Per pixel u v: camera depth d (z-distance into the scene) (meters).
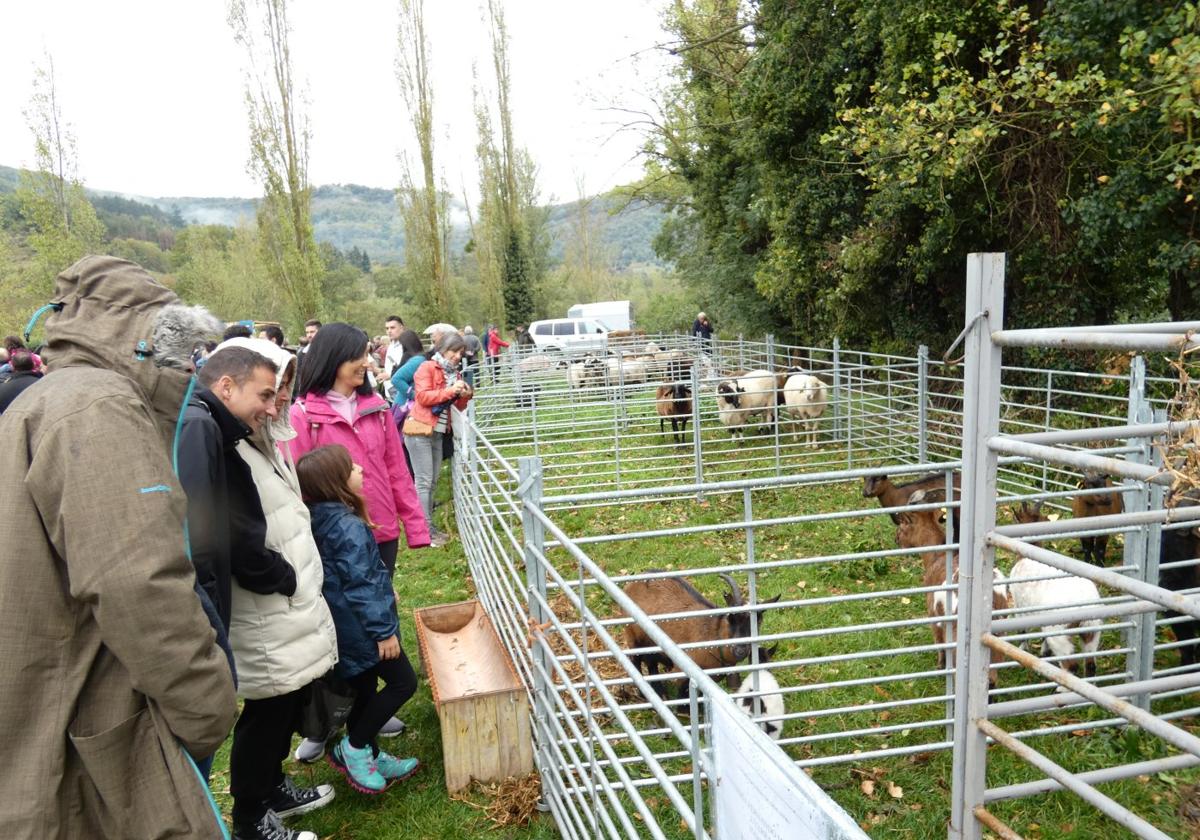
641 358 17.27
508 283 41.31
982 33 10.03
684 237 29.38
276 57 27.22
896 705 3.68
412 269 37.88
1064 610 2.48
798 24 13.79
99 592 1.62
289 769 3.96
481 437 5.41
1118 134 7.87
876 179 11.20
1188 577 4.37
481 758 3.70
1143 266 10.07
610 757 2.43
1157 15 7.12
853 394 12.18
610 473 9.77
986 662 2.45
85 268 1.97
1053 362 11.05
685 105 21.94
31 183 24.97
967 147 8.59
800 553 7.18
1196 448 1.88
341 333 4.29
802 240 15.15
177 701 1.73
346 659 3.41
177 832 1.78
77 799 1.73
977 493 2.40
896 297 14.40
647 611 4.50
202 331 2.04
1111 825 3.36
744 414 12.55
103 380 1.79
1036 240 10.98
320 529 3.35
